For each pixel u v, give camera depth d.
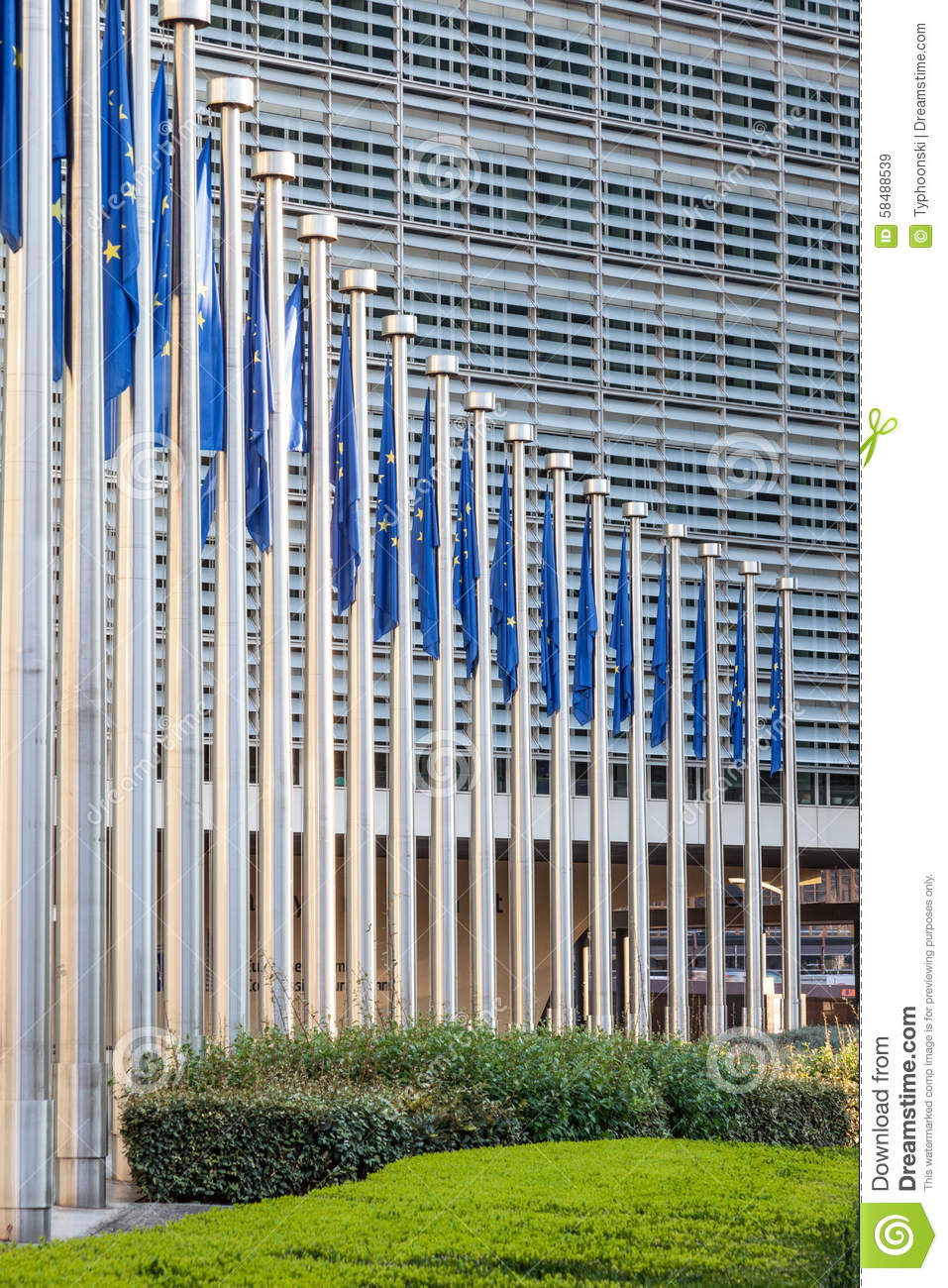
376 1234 13.35
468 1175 16.36
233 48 46.44
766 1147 19.70
